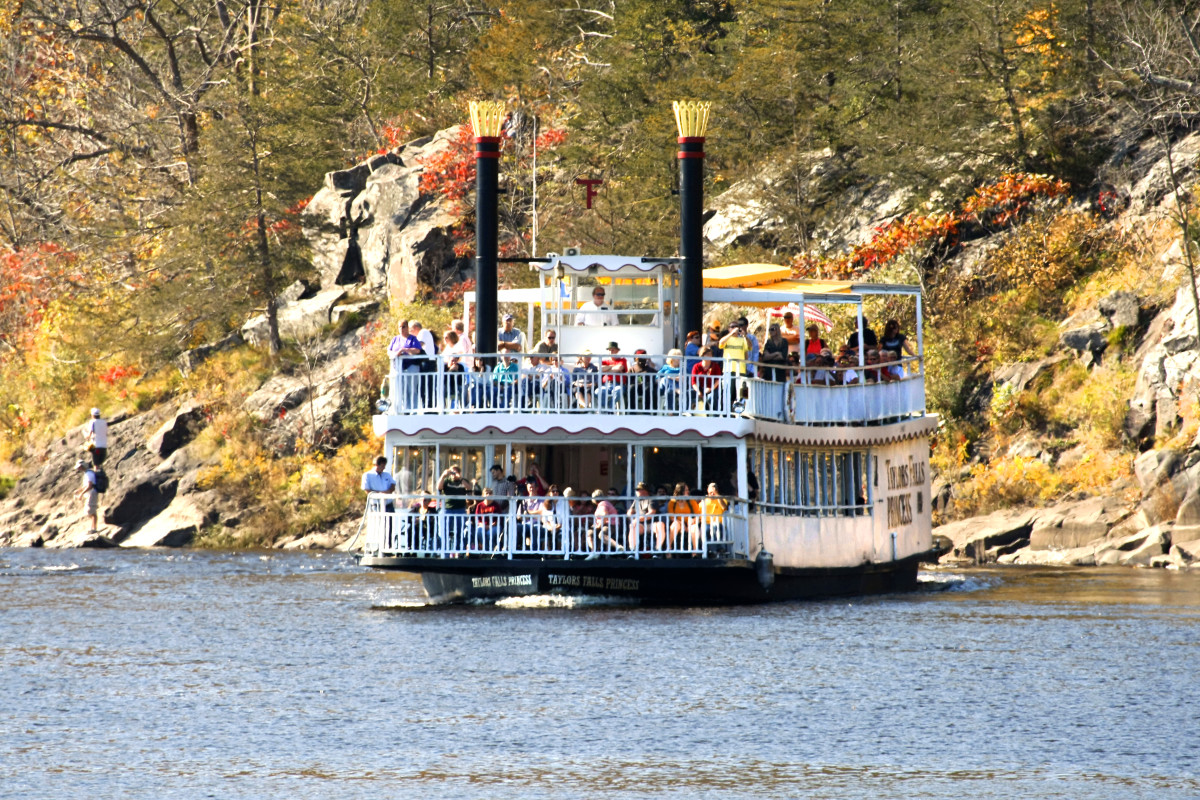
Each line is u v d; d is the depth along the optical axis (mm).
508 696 78250
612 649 92062
